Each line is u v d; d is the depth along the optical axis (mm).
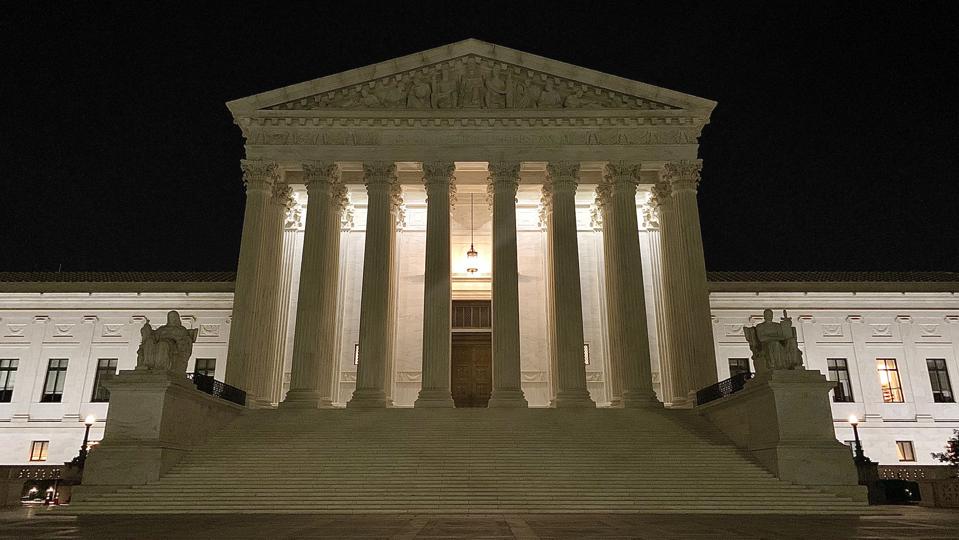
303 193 42156
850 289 46188
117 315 45469
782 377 23578
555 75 38188
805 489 21922
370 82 38094
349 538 13062
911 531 14664
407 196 44344
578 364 33781
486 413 30578
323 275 35281
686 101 37688
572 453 25062
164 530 14859
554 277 35594
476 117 37250
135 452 22391
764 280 49438
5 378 44531
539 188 42969
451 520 17625
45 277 49281
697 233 35844
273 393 37188
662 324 41281
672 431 27781
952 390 44781
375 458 24297
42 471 39250
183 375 24828
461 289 45000
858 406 44219
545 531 14602
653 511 20250
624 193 36531
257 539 12867
